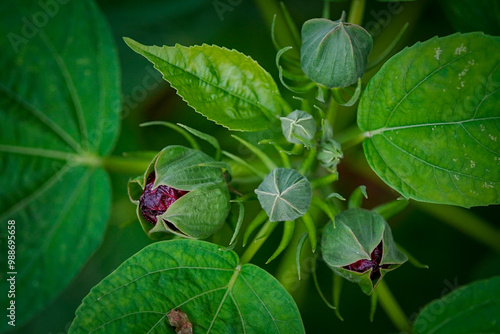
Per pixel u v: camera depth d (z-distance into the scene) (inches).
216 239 22.2
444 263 25.4
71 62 23.4
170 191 21.6
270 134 22.5
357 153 24.3
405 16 25.2
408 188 22.1
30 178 23.5
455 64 21.7
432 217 25.5
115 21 25.6
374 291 22.2
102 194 23.5
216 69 22.2
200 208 21.5
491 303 22.4
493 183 21.8
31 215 23.4
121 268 21.6
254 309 21.8
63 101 23.5
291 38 25.3
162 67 21.9
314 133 22.1
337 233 21.7
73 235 23.4
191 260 21.8
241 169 22.6
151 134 25.6
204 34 25.9
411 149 22.1
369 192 25.0
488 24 24.0
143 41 25.8
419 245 25.5
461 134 21.9
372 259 21.6
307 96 25.0
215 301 21.8
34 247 23.3
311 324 25.3
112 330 21.5
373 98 22.1
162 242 21.6
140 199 21.6
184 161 21.5
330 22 21.8
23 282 23.1
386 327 25.2
